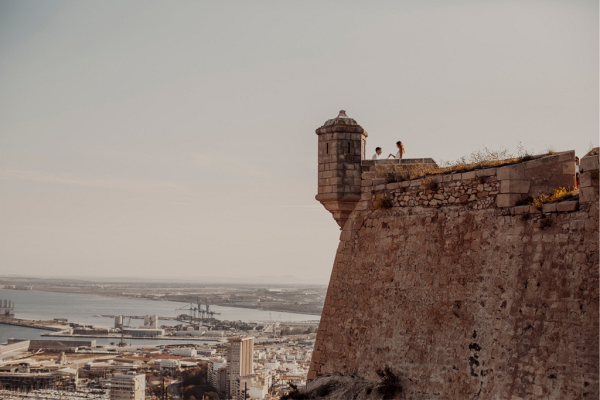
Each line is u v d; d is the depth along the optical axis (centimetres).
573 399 1453
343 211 2367
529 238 1681
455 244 1920
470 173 1914
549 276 1595
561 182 1822
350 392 2086
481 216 1852
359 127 2355
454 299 1878
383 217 2231
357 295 2270
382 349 2097
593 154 1634
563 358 1499
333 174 2341
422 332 1961
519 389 1584
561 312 1538
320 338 2375
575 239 1548
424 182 2062
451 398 1794
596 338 1437
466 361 1777
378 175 2294
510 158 1970
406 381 1961
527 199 1770
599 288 1452
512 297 1686
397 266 2123
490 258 1788
